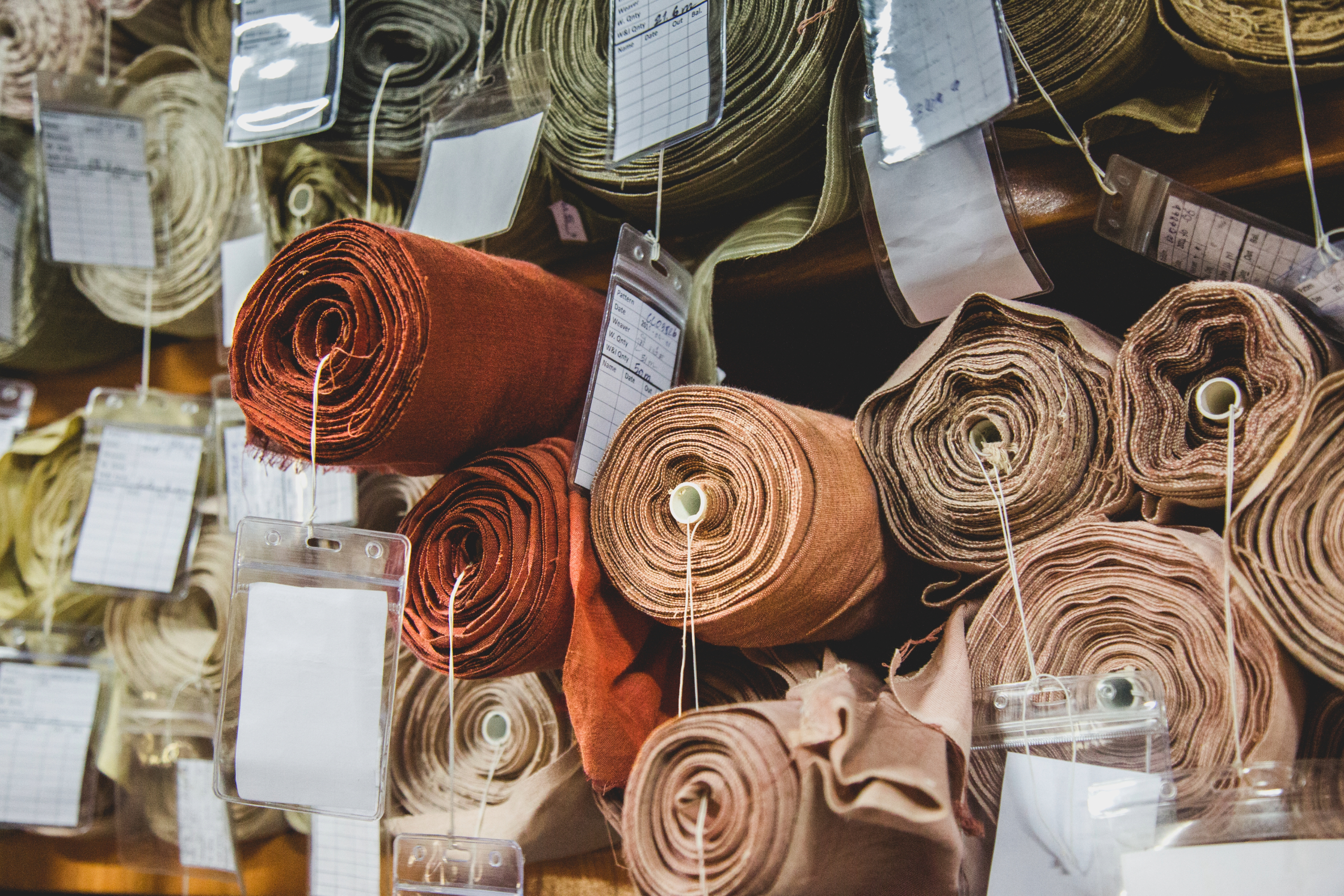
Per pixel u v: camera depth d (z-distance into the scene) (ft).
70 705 3.93
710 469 2.17
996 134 2.39
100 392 3.83
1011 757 1.93
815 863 1.73
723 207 2.82
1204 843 1.69
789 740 1.77
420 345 2.17
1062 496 2.10
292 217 3.58
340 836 2.96
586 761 2.20
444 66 3.13
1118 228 2.28
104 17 4.14
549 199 3.01
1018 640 2.07
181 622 3.91
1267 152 2.21
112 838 4.09
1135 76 2.28
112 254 3.87
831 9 2.39
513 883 2.21
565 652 2.38
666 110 2.41
